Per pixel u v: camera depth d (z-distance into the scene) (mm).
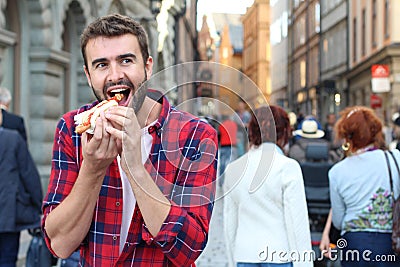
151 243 2258
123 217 2287
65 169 2350
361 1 32062
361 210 4172
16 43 10602
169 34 23891
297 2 44375
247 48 54781
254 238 3838
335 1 37312
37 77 10859
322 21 39531
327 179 7070
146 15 18812
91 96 13242
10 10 10477
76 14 12789
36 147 10969
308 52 41000
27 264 5543
